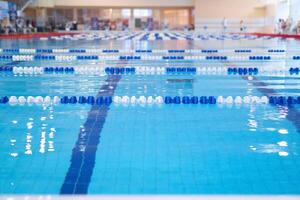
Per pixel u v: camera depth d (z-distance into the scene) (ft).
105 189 7.11
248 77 19.95
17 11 67.46
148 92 15.99
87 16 94.43
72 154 8.89
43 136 10.21
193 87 17.12
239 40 52.29
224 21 83.76
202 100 14.30
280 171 7.96
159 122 11.57
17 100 14.43
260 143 9.70
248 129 10.88
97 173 7.82
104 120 11.78
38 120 11.77
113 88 16.87
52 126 11.14
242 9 84.02
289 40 51.90
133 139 9.99
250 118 12.05
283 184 7.34
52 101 14.29
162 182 7.41
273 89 16.70
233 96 15.16
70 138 10.06
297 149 9.27
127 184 7.31
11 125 11.22
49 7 84.99
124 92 15.99
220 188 7.16
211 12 84.89
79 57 29.09
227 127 11.07
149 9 94.73
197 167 8.14
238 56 30.01
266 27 82.94
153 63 25.76
